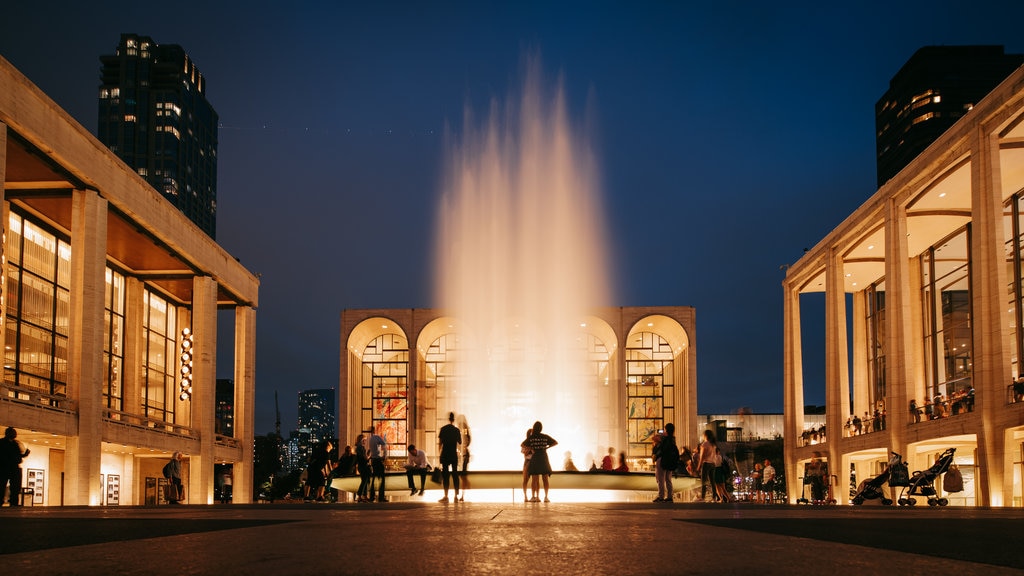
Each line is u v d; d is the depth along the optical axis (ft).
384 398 219.20
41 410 104.78
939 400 132.36
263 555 17.65
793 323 205.16
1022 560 16.51
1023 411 103.40
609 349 218.79
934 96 421.18
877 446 150.51
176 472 107.45
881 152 460.14
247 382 187.11
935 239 166.40
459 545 19.93
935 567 15.10
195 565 15.76
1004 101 108.27
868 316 209.15
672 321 207.82
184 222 151.64
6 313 120.88
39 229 130.62
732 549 18.74
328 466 105.91
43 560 16.63
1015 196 137.08
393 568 15.38
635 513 40.19
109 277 157.48
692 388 203.10
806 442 194.90
